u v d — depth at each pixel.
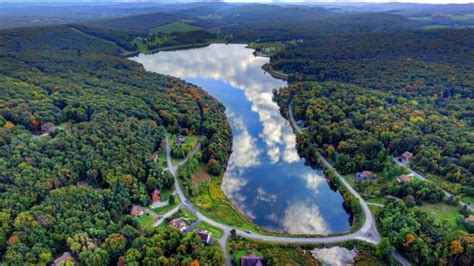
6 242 101.81
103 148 151.12
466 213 127.69
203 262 102.25
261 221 132.88
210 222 127.31
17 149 136.62
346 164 161.88
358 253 115.19
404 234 114.56
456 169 147.62
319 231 128.12
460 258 108.19
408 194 138.88
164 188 146.25
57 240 106.81
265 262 107.44
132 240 111.44
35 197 119.38
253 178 163.50
